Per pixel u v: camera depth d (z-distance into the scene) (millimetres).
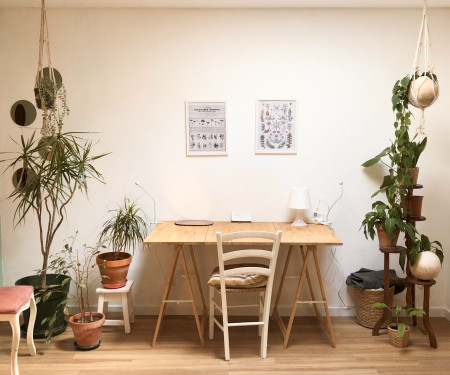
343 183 3705
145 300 3822
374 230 3434
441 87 3596
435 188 3693
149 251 3779
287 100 3625
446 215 3713
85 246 3490
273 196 3725
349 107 3637
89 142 3664
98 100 3635
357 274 3607
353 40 3580
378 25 3566
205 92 3631
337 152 3680
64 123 3643
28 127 3641
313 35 3578
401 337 3113
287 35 3578
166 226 3537
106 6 3523
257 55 3594
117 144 3678
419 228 3736
